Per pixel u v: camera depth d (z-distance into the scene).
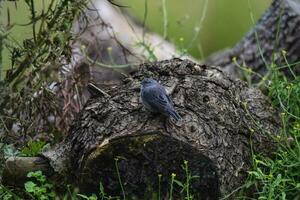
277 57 14.08
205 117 10.29
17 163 10.43
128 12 17.42
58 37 9.94
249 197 10.41
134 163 9.91
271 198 10.12
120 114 10.21
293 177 10.64
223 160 10.09
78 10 10.07
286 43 14.05
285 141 11.02
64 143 10.57
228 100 10.80
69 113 11.91
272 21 14.37
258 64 14.52
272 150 10.98
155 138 9.86
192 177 9.79
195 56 20.80
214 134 10.16
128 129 9.99
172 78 10.86
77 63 12.31
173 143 9.85
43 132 11.59
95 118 10.31
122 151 9.91
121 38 15.62
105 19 15.90
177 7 22.19
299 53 13.92
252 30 14.84
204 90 10.70
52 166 10.38
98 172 10.01
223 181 10.01
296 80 12.02
